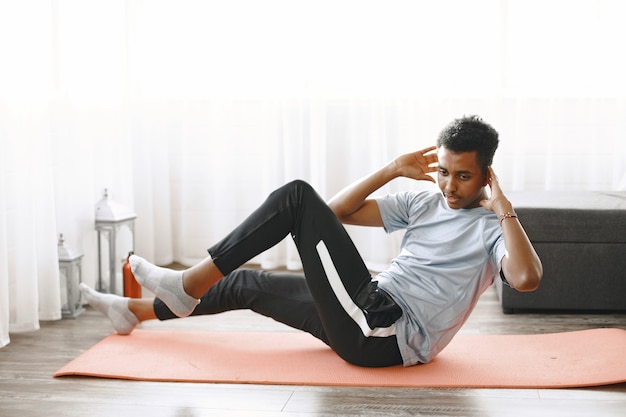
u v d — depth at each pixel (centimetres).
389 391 231
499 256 227
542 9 414
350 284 236
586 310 333
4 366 262
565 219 322
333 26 420
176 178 446
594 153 418
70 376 249
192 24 429
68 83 349
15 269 310
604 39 412
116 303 287
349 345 242
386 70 418
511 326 309
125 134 404
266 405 222
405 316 240
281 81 424
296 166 429
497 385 234
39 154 317
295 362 256
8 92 301
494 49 414
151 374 246
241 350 271
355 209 257
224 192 434
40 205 318
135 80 420
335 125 428
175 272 249
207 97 435
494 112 416
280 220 237
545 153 425
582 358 257
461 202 237
